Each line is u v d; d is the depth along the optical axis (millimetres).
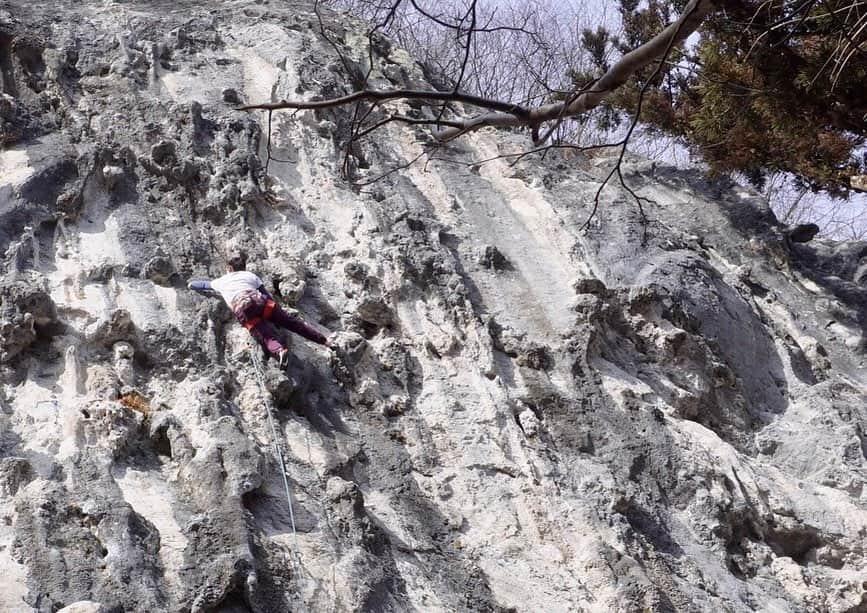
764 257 12953
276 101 11695
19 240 8750
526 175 12180
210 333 8422
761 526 8945
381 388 8680
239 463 7082
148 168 9961
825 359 11477
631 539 8008
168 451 7477
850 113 10227
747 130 11719
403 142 12180
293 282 9180
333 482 7398
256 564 6492
